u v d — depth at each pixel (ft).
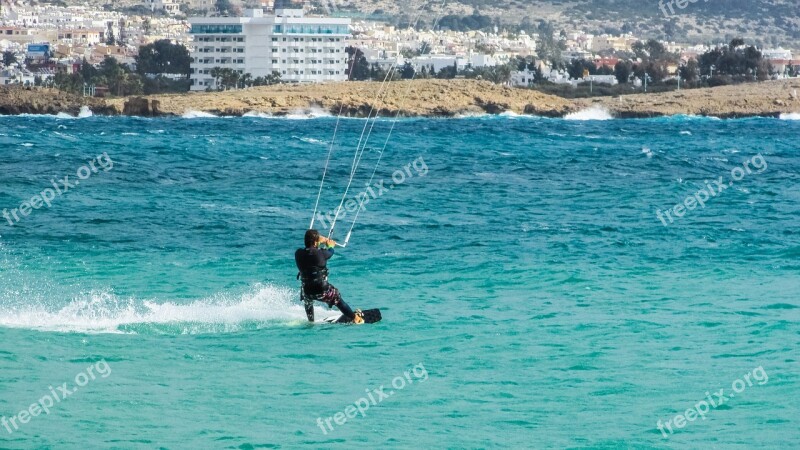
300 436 151.33
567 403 167.73
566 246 356.79
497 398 170.50
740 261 322.14
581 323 226.79
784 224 431.02
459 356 197.88
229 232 387.55
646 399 169.17
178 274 293.43
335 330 220.64
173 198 515.50
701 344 206.28
